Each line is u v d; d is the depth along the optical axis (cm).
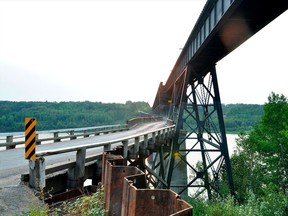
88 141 2036
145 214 390
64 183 835
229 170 2292
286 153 2817
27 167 986
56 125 8350
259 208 1517
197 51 2197
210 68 2558
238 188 2831
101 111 11369
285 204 1570
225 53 2211
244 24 1630
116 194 588
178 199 357
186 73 2638
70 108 10194
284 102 3073
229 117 11669
